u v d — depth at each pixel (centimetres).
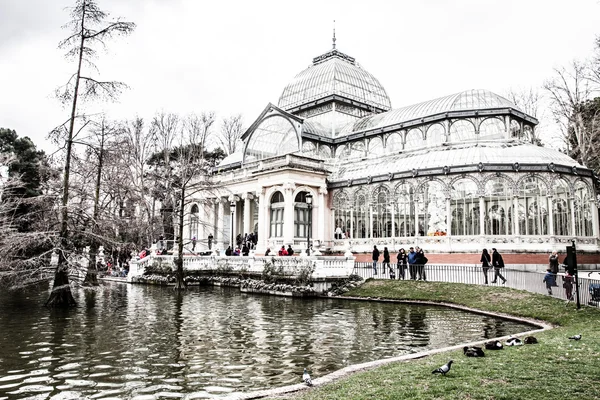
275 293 3284
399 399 898
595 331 1634
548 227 3700
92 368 1395
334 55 6388
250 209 5494
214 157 7531
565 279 2292
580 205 3897
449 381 1009
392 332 1931
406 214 4181
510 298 2528
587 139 4888
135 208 5172
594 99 4978
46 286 4016
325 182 4872
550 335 1614
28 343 1734
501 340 1574
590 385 948
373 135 5212
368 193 4512
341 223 4775
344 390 992
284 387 1116
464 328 2017
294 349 1631
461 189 3878
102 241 2959
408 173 4147
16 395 1152
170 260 4422
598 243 3934
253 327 2045
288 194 4572
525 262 3625
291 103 6384
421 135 4831
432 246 3941
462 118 4597
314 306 2708
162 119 6856
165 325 2097
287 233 4544
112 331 1961
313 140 5406
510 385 958
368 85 6284
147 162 6562
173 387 1212
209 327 2047
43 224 2825
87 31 2783
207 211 5616
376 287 3139
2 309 2617
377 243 4338
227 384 1234
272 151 5394
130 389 1196
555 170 3725
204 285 4016
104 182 3766
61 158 2878
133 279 4459
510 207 3731
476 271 3031
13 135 5400
